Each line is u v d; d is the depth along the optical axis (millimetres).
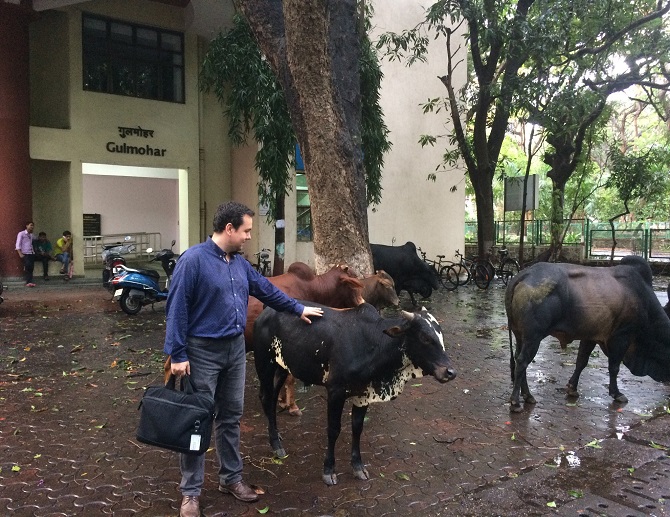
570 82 16141
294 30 7629
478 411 5891
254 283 4023
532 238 25812
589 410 5949
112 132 17266
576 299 5898
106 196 21781
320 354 4086
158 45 18016
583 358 6281
